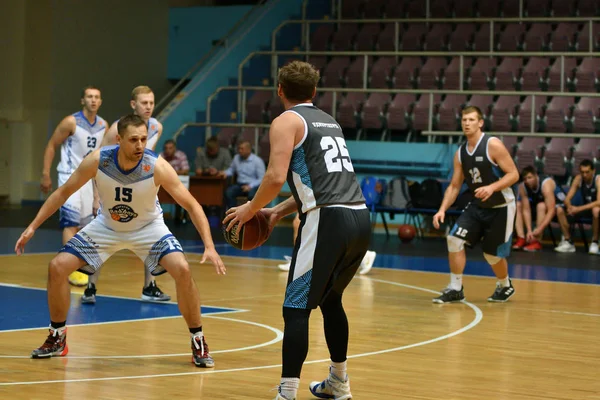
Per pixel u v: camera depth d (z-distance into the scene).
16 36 23.38
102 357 6.37
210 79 22.88
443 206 9.93
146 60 25.80
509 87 20.45
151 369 5.99
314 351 6.84
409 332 7.84
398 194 17.94
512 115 19.61
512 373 6.18
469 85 20.80
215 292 10.23
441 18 23.16
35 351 6.27
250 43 23.80
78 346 6.78
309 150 4.92
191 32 26.39
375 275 12.40
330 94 21.20
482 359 6.66
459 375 6.05
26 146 23.64
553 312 9.27
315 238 4.86
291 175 4.98
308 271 4.86
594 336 7.86
